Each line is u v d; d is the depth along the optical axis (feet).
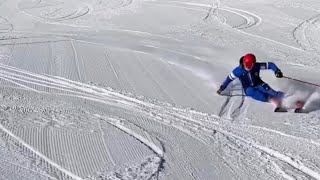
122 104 27.02
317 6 66.80
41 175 17.48
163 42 46.80
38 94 28.84
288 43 47.11
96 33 54.08
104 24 61.36
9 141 20.65
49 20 66.74
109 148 20.29
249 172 18.47
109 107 26.40
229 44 45.93
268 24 57.00
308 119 24.52
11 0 83.35
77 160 18.97
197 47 43.88
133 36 51.13
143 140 21.49
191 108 26.35
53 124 23.11
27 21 66.49
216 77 32.71
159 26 57.67
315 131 22.80
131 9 71.00
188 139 21.71
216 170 18.60
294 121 24.26
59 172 17.83
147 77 32.63
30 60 37.65
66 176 17.49
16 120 23.50
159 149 20.38
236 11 66.03
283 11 64.39
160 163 18.92
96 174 17.72
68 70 34.30
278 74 27.55
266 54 41.83
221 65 36.52
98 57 38.58
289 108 26.11
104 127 22.97
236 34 51.75
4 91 29.25
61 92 29.27
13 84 30.99
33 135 21.44
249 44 46.26
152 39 48.88
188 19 61.57
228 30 54.13
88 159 19.10
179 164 18.98
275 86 30.81
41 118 23.98
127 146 20.59
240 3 71.51
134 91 29.43
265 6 68.23
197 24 58.08
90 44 45.09
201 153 20.15
